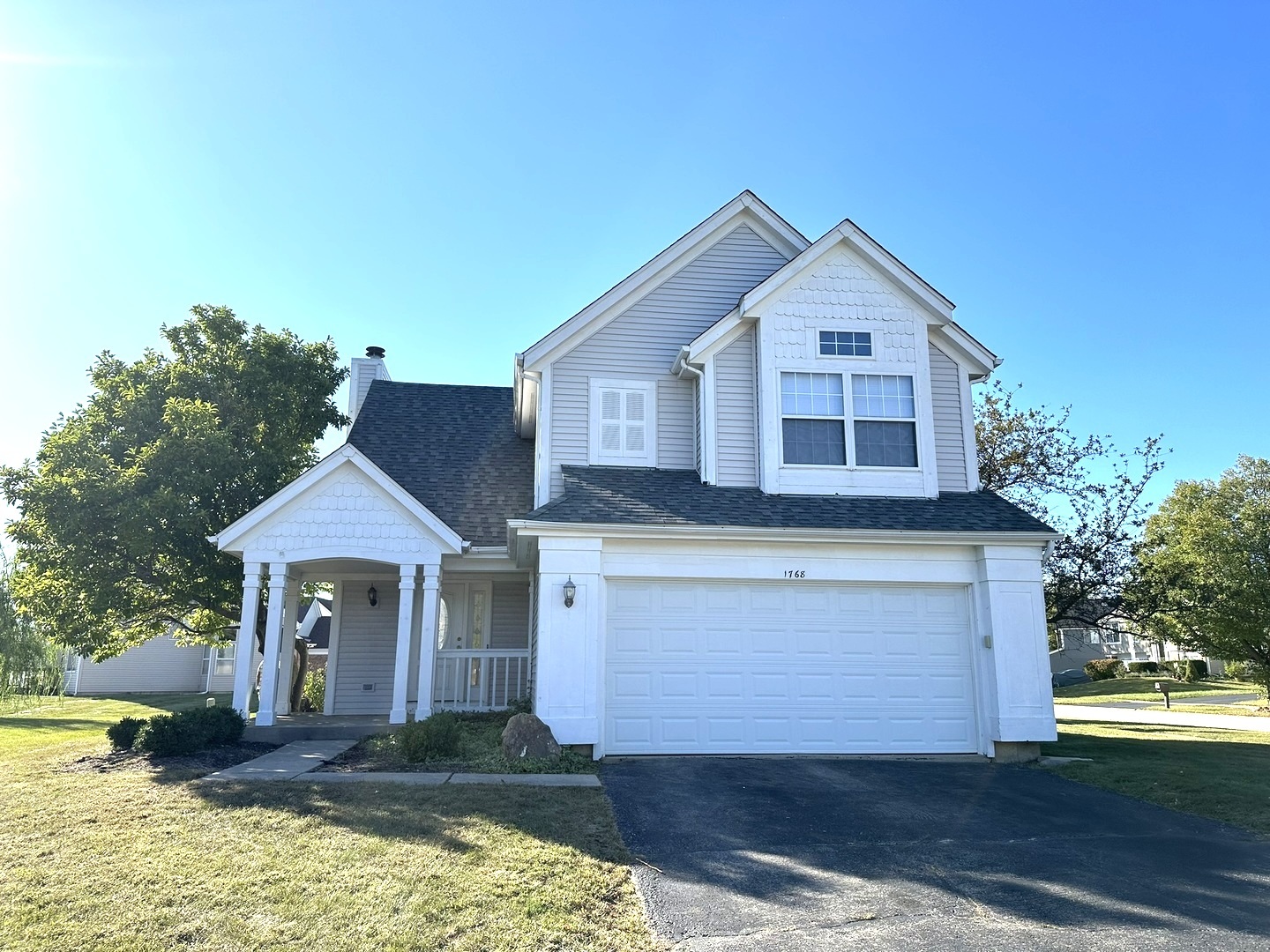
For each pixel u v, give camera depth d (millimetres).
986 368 14203
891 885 6203
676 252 14930
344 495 13164
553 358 14414
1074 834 7695
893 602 12289
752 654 11930
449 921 5273
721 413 13523
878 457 13336
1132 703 28516
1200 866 6777
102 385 17406
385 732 12383
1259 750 12711
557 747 10641
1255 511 23609
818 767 10789
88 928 5137
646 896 5883
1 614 20500
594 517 11664
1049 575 18062
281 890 5734
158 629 19109
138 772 9523
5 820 7465
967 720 12016
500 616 16250
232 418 17766
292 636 16000
